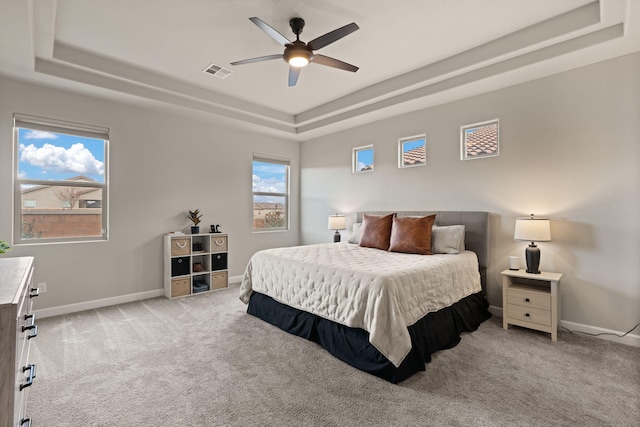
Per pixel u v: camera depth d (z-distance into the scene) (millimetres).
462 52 3209
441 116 3996
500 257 3484
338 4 2443
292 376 2191
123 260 3939
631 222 2717
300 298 2834
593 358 2443
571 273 3012
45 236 3467
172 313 3525
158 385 2068
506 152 3439
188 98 4070
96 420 1720
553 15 2619
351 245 4188
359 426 1676
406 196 4387
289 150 5895
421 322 2471
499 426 1666
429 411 1796
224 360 2418
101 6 2428
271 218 5711
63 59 3035
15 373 1020
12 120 3186
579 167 2973
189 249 4289
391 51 3182
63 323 3193
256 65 3459
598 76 2867
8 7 2074
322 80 3887
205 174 4727
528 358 2447
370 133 4836
